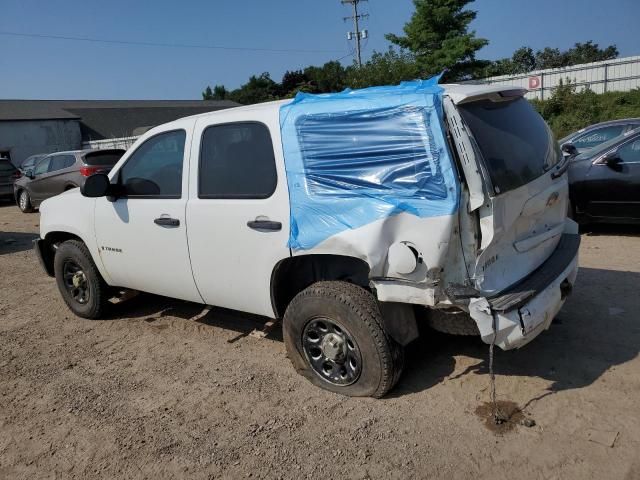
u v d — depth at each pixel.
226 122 3.94
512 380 3.70
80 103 53.56
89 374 4.34
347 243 3.28
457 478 2.82
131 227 4.62
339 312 3.45
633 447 2.93
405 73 30.47
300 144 3.51
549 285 3.30
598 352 3.99
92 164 12.53
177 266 4.38
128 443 3.37
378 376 3.43
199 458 3.17
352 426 3.32
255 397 3.76
